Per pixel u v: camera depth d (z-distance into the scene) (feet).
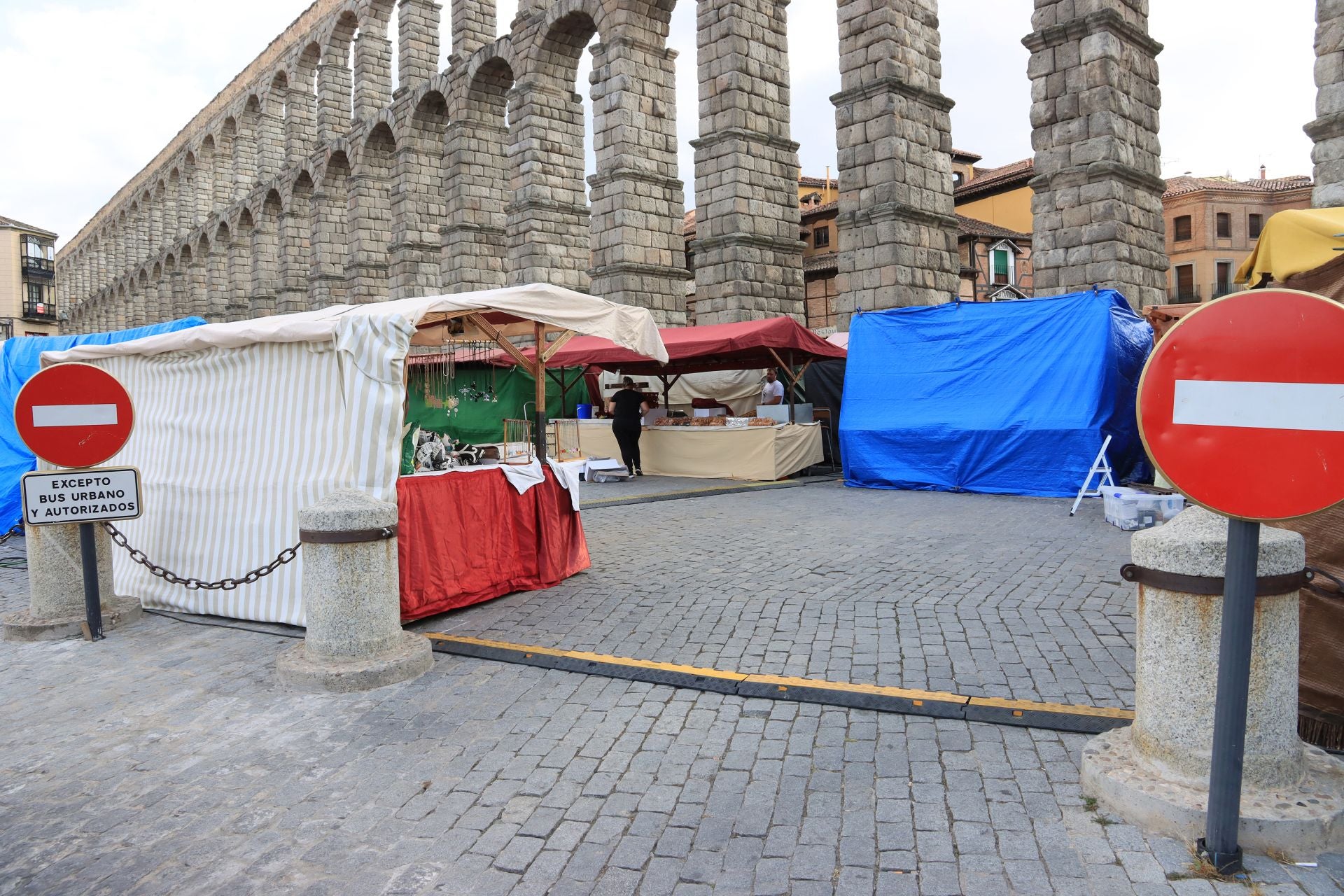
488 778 12.44
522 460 25.00
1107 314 38.99
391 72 129.29
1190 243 159.74
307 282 153.07
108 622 21.31
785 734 13.53
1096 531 29.45
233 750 13.76
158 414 23.50
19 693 16.93
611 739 13.60
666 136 84.43
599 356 56.34
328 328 19.38
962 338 43.39
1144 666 10.96
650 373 62.54
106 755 13.76
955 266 67.46
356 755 13.37
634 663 16.93
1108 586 21.52
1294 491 8.48
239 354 21.45
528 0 93.66
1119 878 9.36
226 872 10.21
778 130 77.61
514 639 19.06
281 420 20.68
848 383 47.47
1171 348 9.22
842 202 66.74
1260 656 10.16
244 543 21.33
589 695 15.55
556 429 56.49
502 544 22.94
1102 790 10.91
